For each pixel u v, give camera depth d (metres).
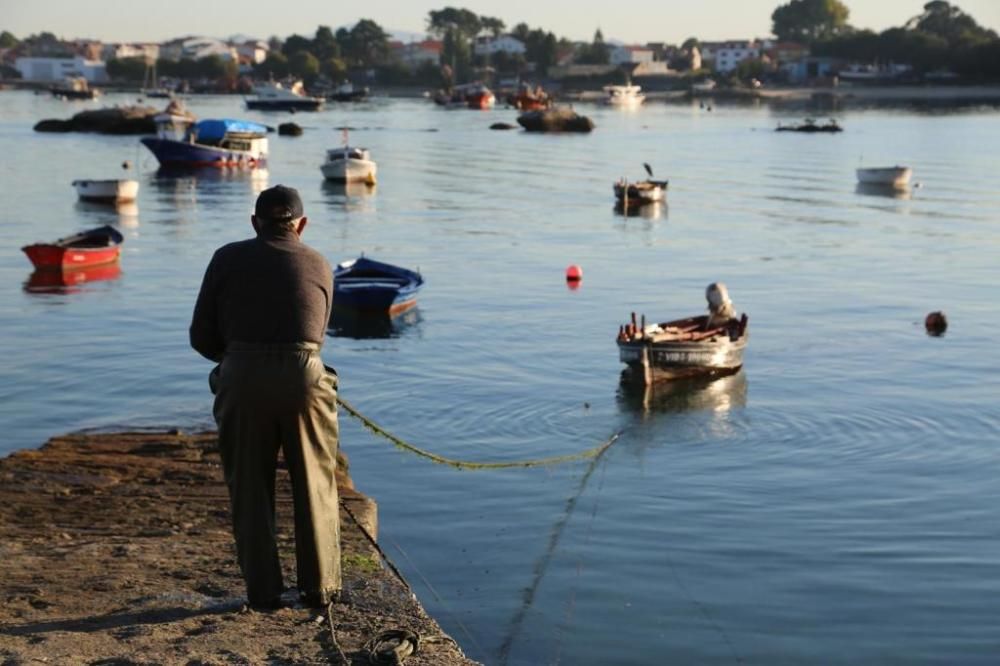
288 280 7.39
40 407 22.69
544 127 133.00
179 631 7.49
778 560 15.13
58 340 28.92
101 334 29.66
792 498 17.75
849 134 126.75
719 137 123.00
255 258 7.42
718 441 20.89
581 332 30.48
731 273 40.19
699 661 12.13
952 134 124.75
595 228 52.16
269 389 7.39
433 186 71.62
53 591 8.25
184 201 63.38
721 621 13.15
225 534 9.96
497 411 22.94
